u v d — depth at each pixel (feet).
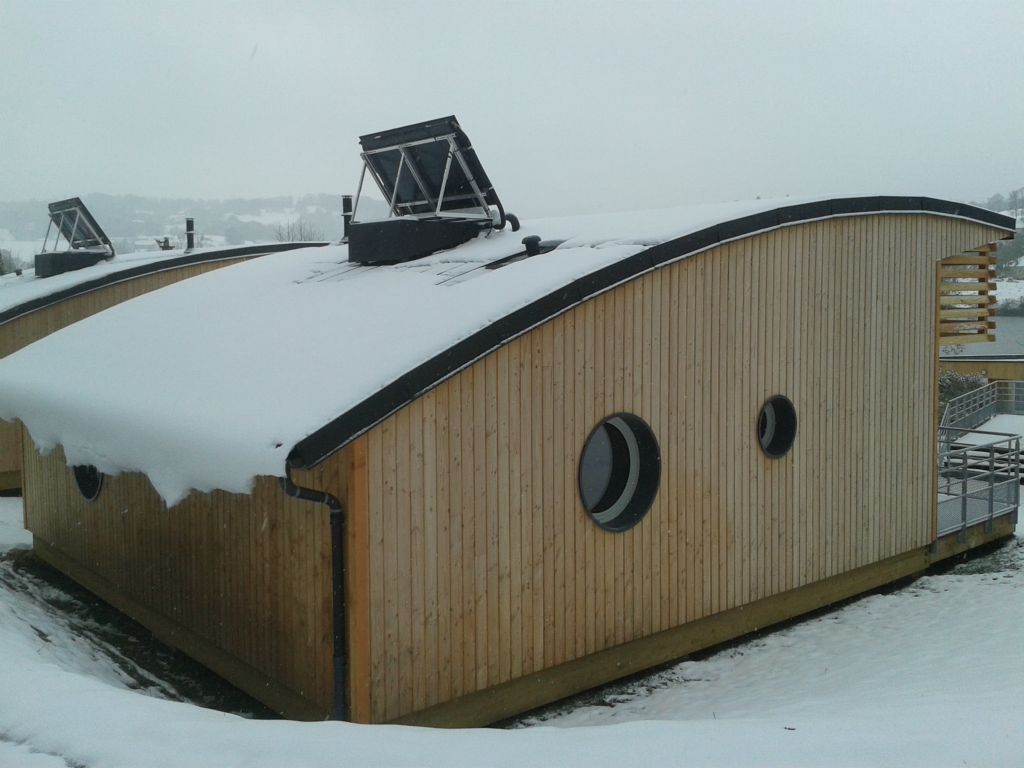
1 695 17.13
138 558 30.45
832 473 32.48
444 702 22.31
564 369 24.35
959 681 21.58
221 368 25.62
